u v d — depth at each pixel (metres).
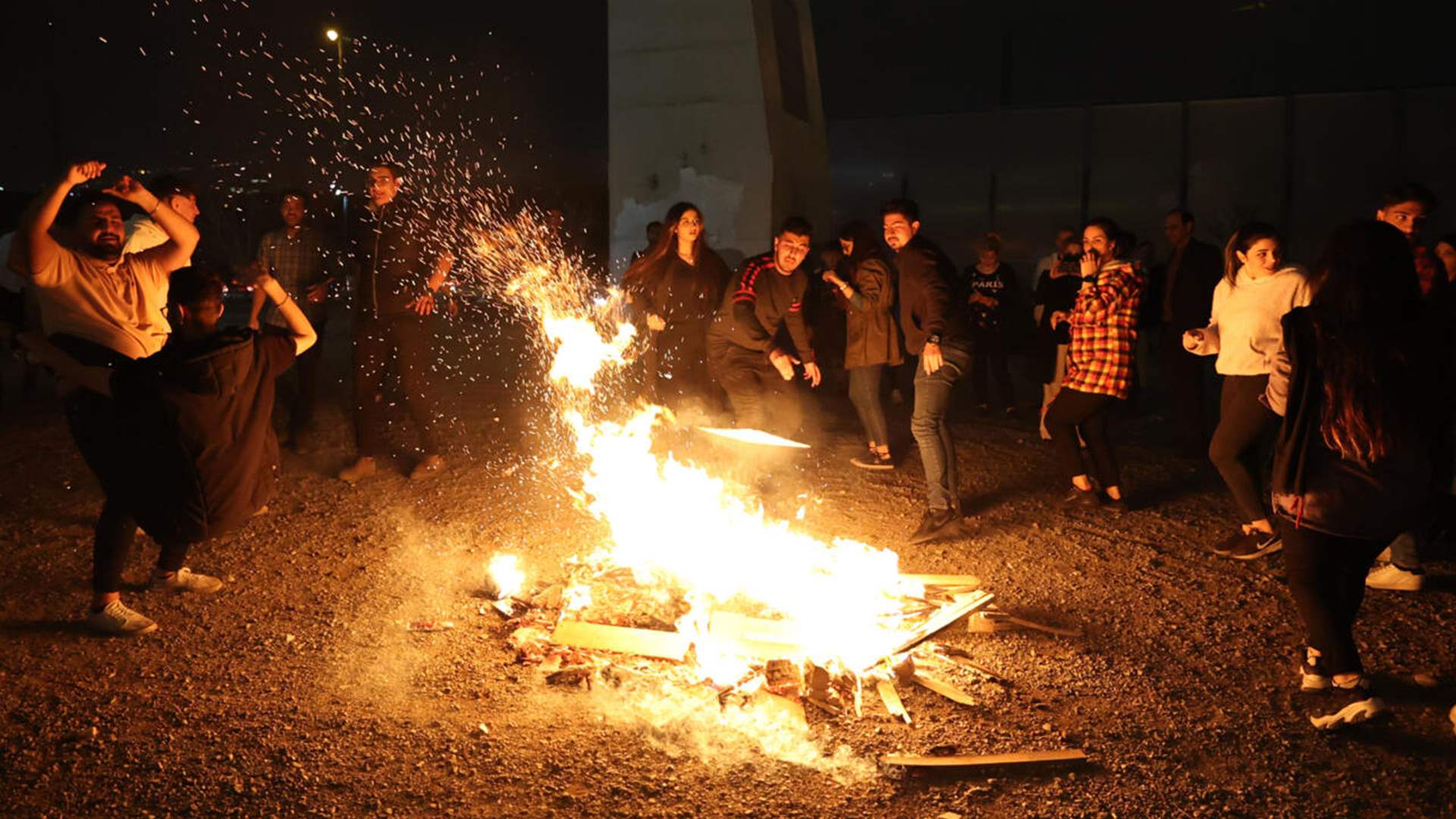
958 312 6.15
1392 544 5.27
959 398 11.54
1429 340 3.71
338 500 6.88
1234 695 4.14
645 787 3.40
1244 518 6.45
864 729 3.80
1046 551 6.01
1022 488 7.42
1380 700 3.84
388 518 6.50
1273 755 3.65
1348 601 3.97
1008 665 4.41
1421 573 5.25
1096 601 5.21
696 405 7.92
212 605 5.01
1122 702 4.07
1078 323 6.66
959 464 8.16
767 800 3.33
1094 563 5.80
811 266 12.47
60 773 3.47
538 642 4.52
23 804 3.28
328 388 11.61
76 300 4.69
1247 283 5.55
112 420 4.54
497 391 11.47
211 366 4.48
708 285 7.76
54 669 4.28
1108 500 7.00
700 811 3.27
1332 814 3.29
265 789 3.38
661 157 12.86
